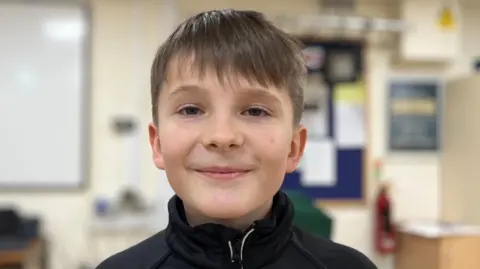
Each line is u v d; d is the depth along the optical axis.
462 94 2.81
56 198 2.77
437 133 3.03
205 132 0.65
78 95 2.76
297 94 0.74
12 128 2.73
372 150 2.99
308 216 1.23
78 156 2.77
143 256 0.78
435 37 2.88
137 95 2.81
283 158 0.68
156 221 2.65
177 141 0.66
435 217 3.02
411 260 2.72
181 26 0.76
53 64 2.75
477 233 2.54
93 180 2.79
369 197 2.98
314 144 2.93
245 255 0.74
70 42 2.75
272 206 0.77
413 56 2.88
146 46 2.81
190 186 0.66
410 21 2.87
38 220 2.60
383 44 2.99
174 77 0.68
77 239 2.77
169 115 0.68
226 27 0.71
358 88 2.95
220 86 0.65
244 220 0.73
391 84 2.99
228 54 0.66
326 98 2.94
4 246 2.27
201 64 0.65
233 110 0.65
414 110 3.01
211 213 0.66
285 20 2.85
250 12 0.79
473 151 2.72
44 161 2.75
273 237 0.75
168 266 0.75
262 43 0.69
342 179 2.96
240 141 0.64
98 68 2.79
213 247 0.73
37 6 2.73
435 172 3.03
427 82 3.01
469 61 3.04
